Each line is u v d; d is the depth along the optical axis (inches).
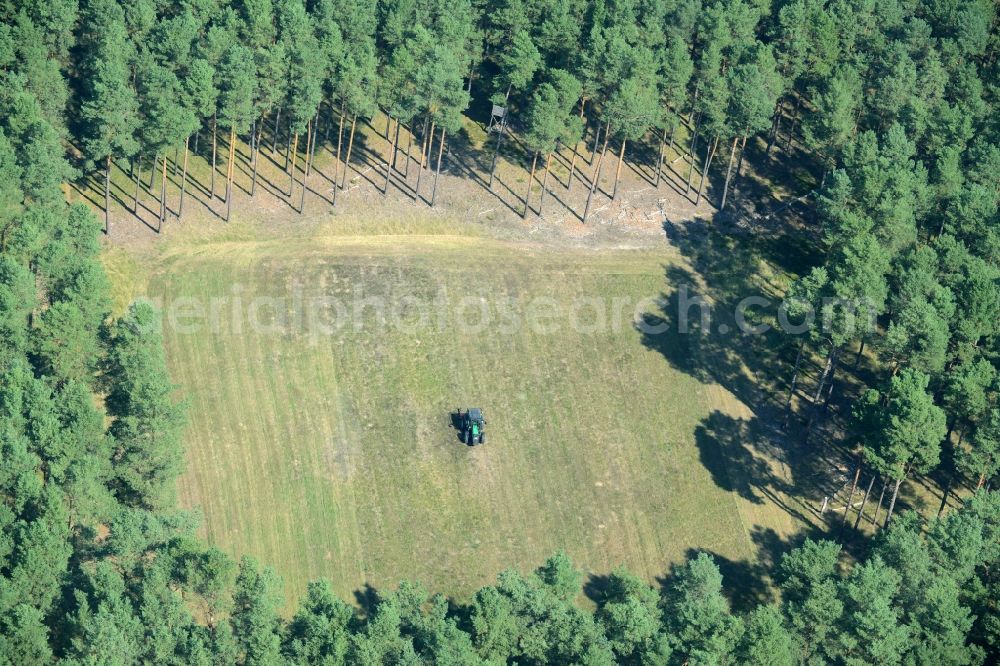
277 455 6914.4
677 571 6515.8
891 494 7209.6
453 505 6850.4
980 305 7140.8
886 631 6122.1
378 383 7239.2
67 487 6072.8
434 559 6658.5
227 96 7549.2
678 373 7554.1
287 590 6476.4
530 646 5925.2
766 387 7573.8
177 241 7662.4
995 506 6633.9
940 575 6422.2
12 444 6038.4
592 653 5792.3
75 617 5684.1
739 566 6879.9
